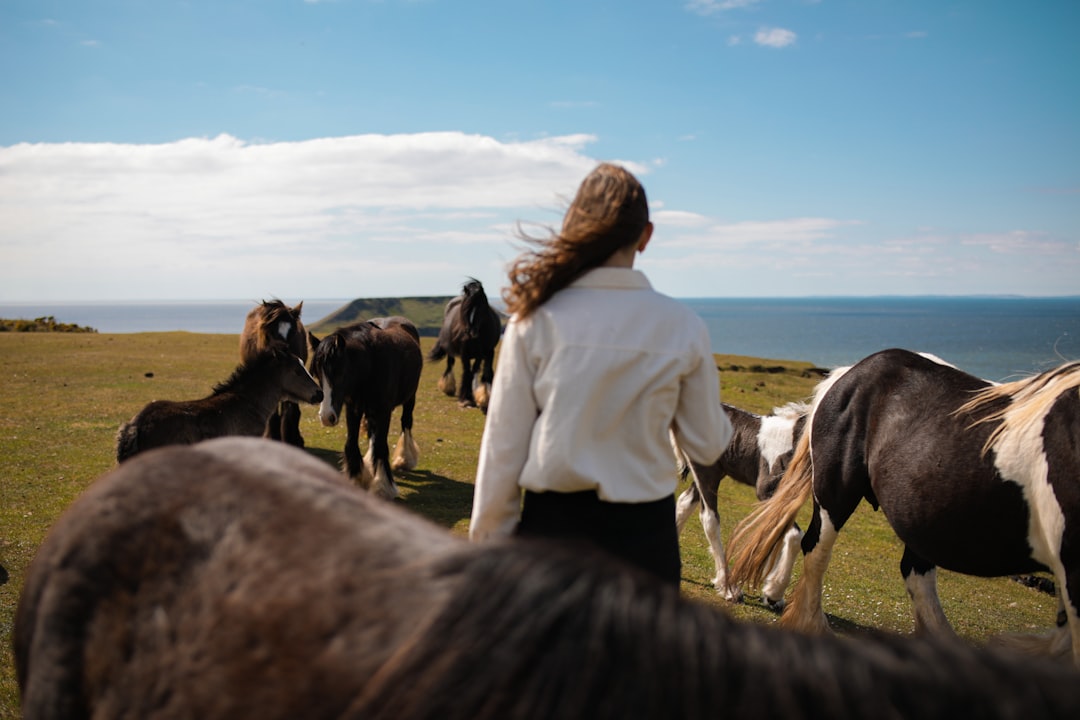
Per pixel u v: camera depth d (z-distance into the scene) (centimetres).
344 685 131
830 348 13800
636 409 214
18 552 589
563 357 211
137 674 158
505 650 125
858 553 891
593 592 132
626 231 219
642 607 130
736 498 1118
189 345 2350
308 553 151
